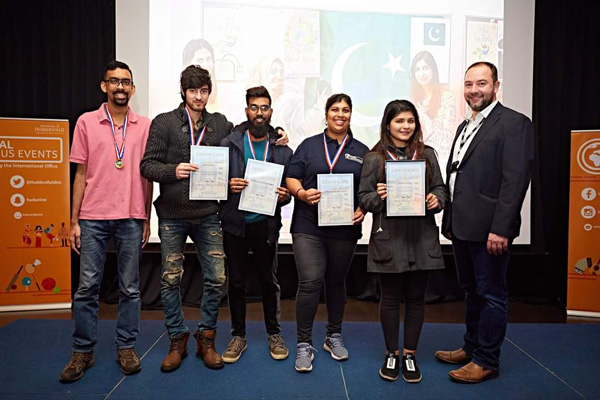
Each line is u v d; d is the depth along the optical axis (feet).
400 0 13.10
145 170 7.46
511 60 13.38
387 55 13.12
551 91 13.70
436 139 13.33
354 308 12.88
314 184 8.12
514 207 7.12
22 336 9.73
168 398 6.98
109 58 12.98
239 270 8.31
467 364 7.88
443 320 11.82
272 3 12.87
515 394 7.22
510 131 7.29
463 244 8.04
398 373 7.89
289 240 13.42
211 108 12.82
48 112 13.10
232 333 8.66
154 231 13.12
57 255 12.47
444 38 13.23
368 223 13.57
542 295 14.02
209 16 12.73
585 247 12.35
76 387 7.30
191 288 13.48
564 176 13.87
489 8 13.28
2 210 12.09
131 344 7.91
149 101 12.70
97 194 7.54
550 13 13.53
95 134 7.52
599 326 10.86
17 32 12.91
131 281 7.84
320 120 13.06
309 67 13.00
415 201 7.33
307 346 8.23
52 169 12.37
